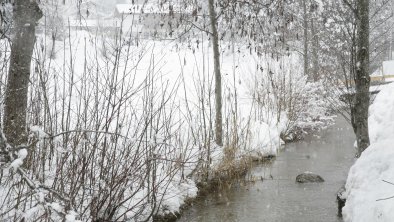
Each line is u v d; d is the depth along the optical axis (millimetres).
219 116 10172
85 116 5762
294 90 16516
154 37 9211
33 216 4527
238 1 9758
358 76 7957
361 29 7836
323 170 10234
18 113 5750
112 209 6074
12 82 6199
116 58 6242
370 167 6590
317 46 18219
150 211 6773
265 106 15539
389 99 12484
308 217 6977
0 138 3068
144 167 6875
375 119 11641
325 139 14898
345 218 6574
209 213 7387
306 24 19688
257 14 9758
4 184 4758
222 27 10961
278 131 14055
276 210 7414
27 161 5098
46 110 5832
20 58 6391
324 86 16047
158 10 9523
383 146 6871
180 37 9836
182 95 16078
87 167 5629
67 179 5594
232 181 9250
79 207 5789
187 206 7738
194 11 9383
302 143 14320
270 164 11094
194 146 8914
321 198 7992
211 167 9133
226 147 9742
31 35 6629
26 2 6609
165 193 7211
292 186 8914
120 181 5891
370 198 5754
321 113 17422
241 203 7883
